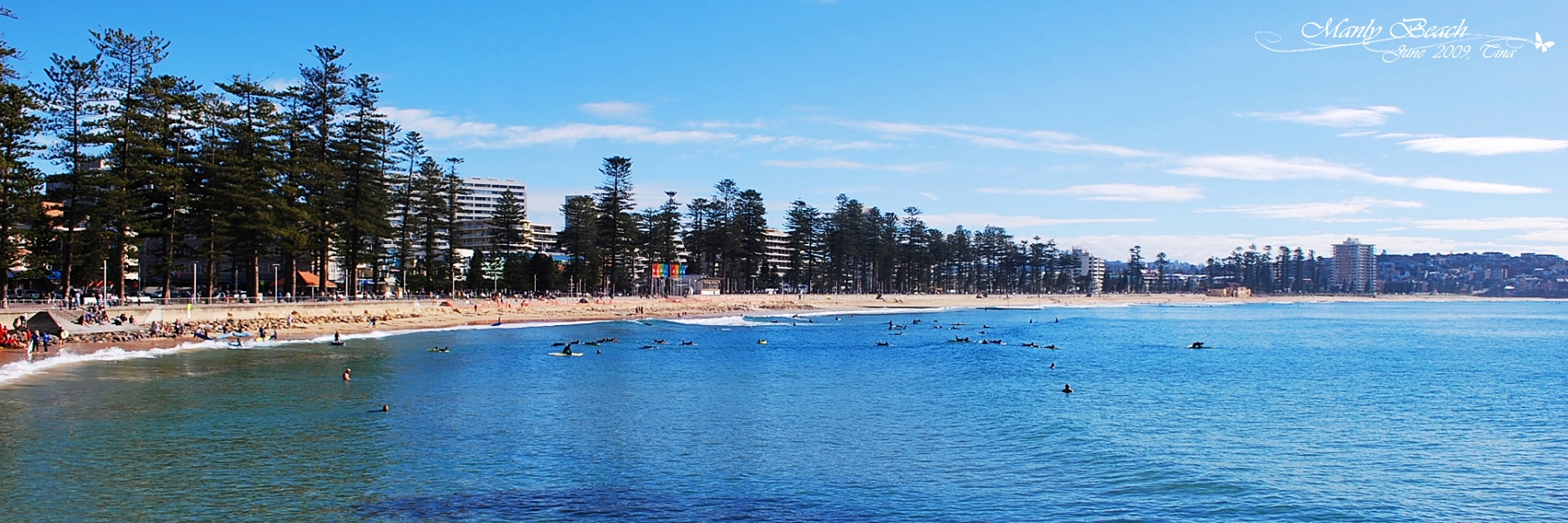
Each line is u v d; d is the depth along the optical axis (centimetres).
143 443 2881
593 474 2662
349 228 8206
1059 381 4950
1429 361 6519
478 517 2236
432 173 10206
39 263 5475
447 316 8944
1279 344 8212
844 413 3747
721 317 11556
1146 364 6028
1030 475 2736
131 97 6088
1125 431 3419
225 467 2620
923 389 4538
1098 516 2350
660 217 14388
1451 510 2450
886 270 19625
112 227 6272
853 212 17075
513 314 9931
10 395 3600
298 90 7794
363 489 2447
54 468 2548
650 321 10225
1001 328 10538
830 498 2467
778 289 18950
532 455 2881
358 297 8438
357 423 3316
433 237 10575
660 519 2258
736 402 4009
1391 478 2773
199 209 6750
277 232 6938
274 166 7138
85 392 3722
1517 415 3916
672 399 4059
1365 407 4100
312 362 5034
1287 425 3616
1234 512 2405
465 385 4353
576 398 4022
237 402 3653
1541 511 2450
